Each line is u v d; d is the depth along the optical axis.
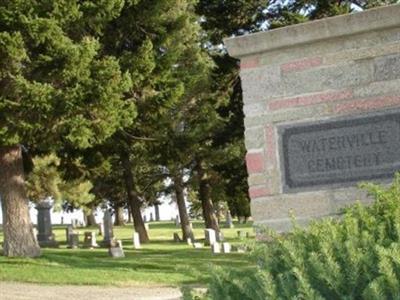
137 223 34.31
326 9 24.70
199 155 32.59
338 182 7.34
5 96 17.31
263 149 7.71
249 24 26.66
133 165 36.50
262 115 7.76
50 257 19.75
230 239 34.81
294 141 7.59
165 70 21.88
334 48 7.55
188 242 33.53
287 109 7.66
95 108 17.77
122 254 22.95
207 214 38.06
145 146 30.33
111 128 18.47
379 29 7.38
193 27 28.14
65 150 25.00
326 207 7.36
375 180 7.20
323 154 7.45
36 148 21.59
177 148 29.31
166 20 23.16
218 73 27.34
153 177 39.88
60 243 33.44
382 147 7.23
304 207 7.46
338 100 7.46
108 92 17.52
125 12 21.00
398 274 3.02
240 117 27.78
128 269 17.64
